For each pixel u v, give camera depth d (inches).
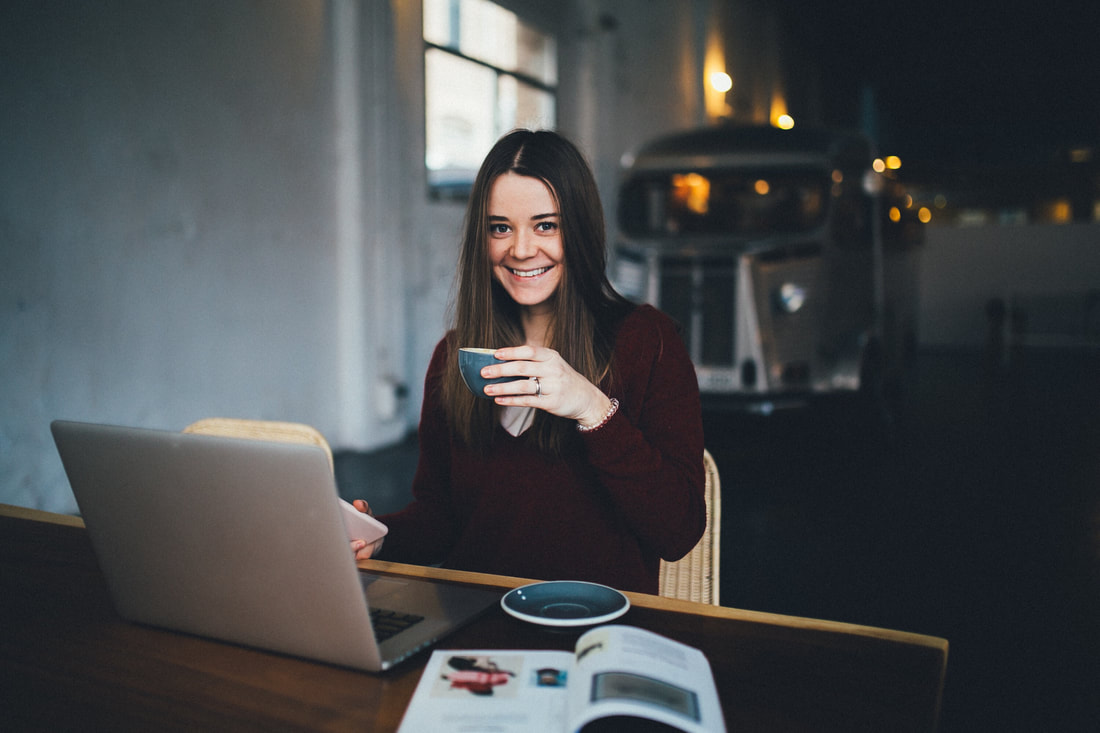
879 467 204.7
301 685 31.2
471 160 262.5
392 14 211.8
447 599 39.5
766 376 207.5
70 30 139.4
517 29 282.8
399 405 223.5
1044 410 301.3
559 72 308.7
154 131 156.5
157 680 31.7
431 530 55.7
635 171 228.1
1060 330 599.2
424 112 233.6
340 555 30.3
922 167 768.9
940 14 594.2
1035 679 91.0
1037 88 751.7
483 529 53.1
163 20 157.2
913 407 313.1
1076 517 159.2
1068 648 99.4
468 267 53.9
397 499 166.6
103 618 38.0
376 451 213.0
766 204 215.8
